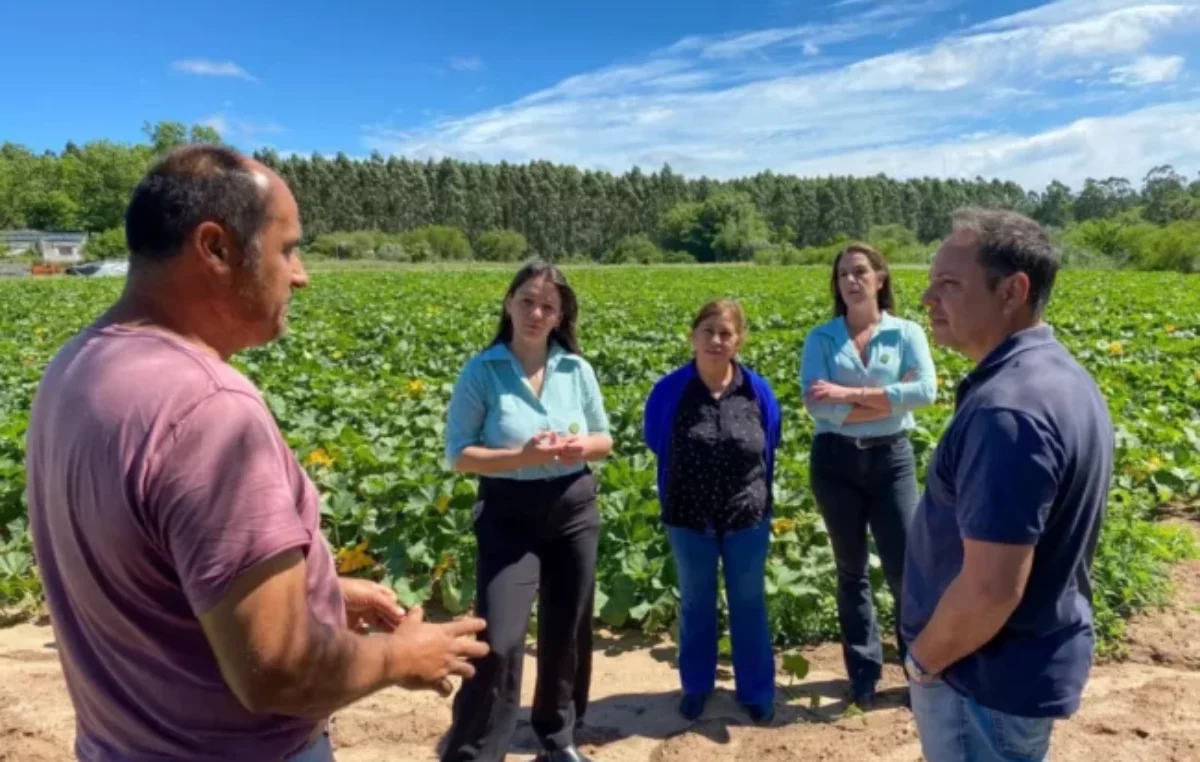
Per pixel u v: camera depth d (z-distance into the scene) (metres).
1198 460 7.68
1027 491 2.19
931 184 143.62
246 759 1.80
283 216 1.88
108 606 1.70
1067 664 2.39
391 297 29.56
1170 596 5.49
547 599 3.93
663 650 5.17
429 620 5.58
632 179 133.62
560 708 3.92
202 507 1.59
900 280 38.22
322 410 9.91
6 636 5.29
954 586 2.32
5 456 7.55
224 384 1.70
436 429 8.77
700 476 4.29
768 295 29.77
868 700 4.50
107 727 1.80
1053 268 2.43
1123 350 13.84
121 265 62.62
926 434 7.65
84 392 1.67
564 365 4.08
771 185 133.62
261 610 1.62
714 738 4.22
